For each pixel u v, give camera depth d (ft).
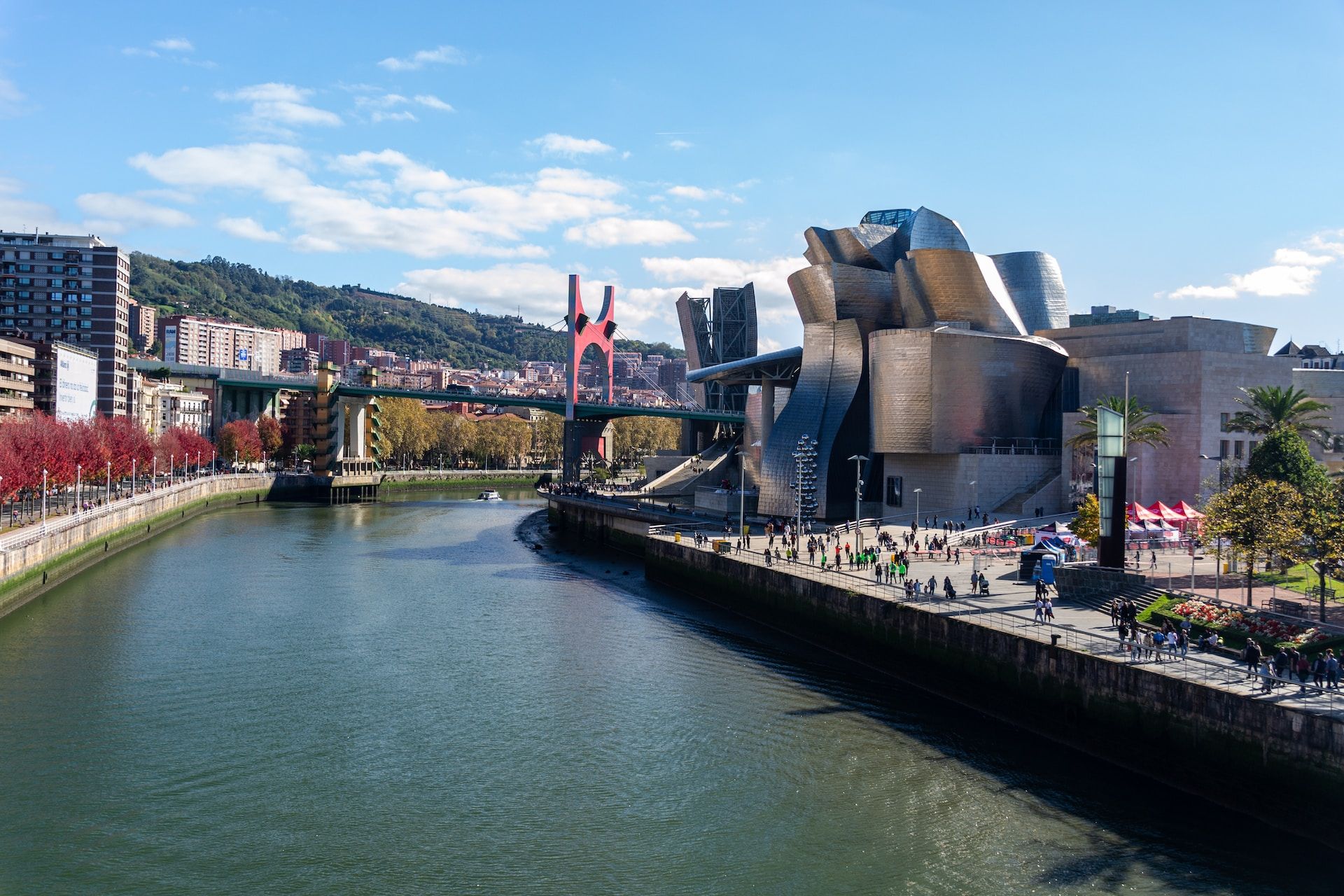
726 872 117.08
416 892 112.47
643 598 291.99
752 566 257.96
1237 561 203.31
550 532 485.97
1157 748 141.59
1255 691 132.46
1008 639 169.17
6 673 193.06
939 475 375.86
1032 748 156.97
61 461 365.40
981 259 414.62
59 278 628.28
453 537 446.19
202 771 145.59
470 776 144.97
